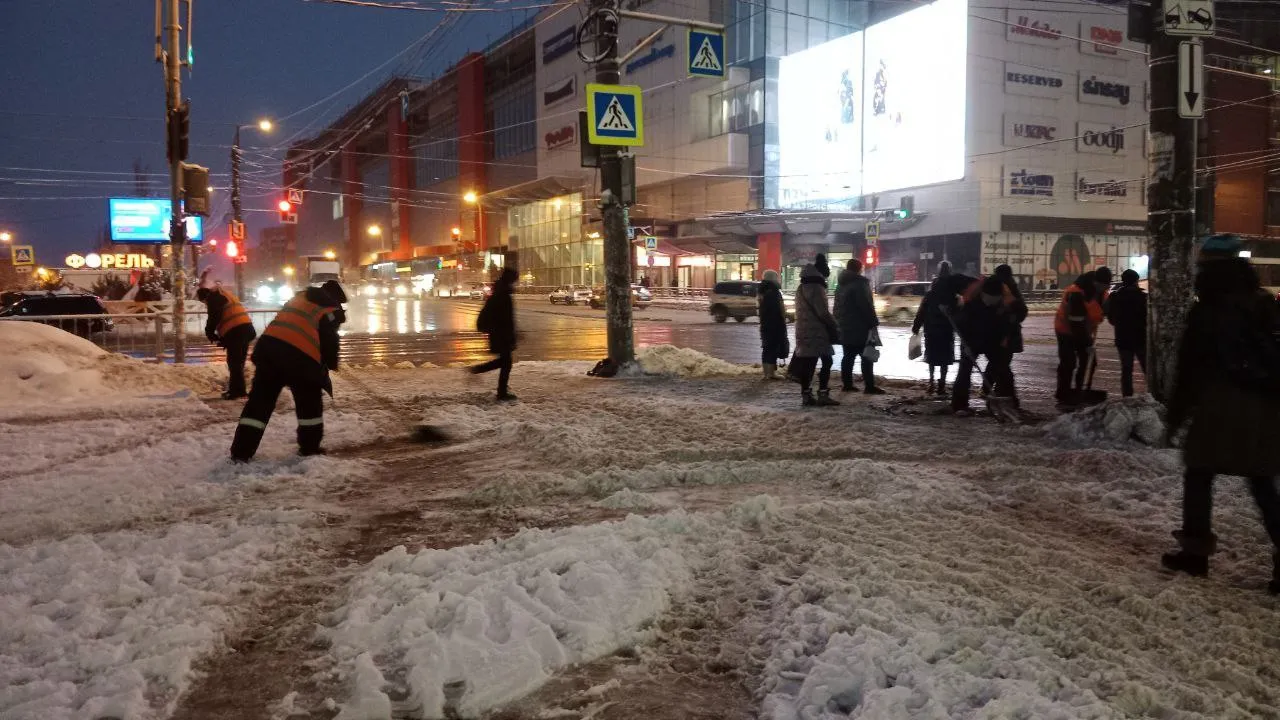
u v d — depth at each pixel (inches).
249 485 244.2
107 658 126.3
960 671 116.7
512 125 3422.7
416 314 1657.2
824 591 149.6
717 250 2377.0
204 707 117.2
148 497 230.7
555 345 897.5
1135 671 119.1
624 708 115.8
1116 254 2000.5
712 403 397.1
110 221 1414.9
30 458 292.5
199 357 767.1
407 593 148.8
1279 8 2148.1
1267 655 127.6
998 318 356.5
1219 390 154.3
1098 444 285.4
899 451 283.7
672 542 179.0
